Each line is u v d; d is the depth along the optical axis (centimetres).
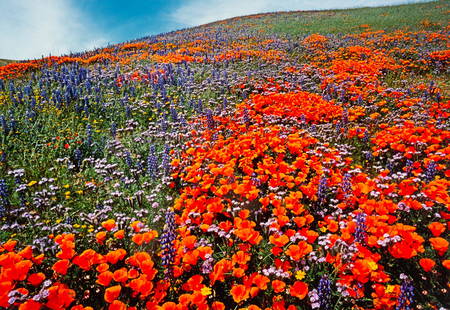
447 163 538
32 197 480
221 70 1380
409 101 803
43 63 1877
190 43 2544
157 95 1068
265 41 2312
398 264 345
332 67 1313
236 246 368
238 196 475
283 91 1086
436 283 323
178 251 321
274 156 612
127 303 305
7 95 1043
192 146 640
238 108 889
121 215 418
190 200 403
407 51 1518
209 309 286
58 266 279
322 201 421
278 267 322
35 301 266
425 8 3306
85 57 2300
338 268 309
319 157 585
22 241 389
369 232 354
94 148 671
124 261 351
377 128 741
